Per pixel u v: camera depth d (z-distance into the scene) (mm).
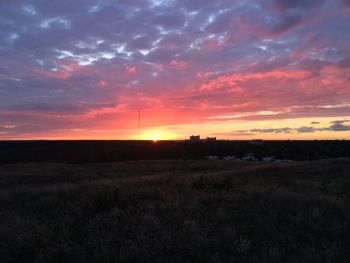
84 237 6746
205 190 12016
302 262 5168
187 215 8172
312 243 5980
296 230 6836
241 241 5930
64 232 6859
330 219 7410
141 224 7371
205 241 6051
